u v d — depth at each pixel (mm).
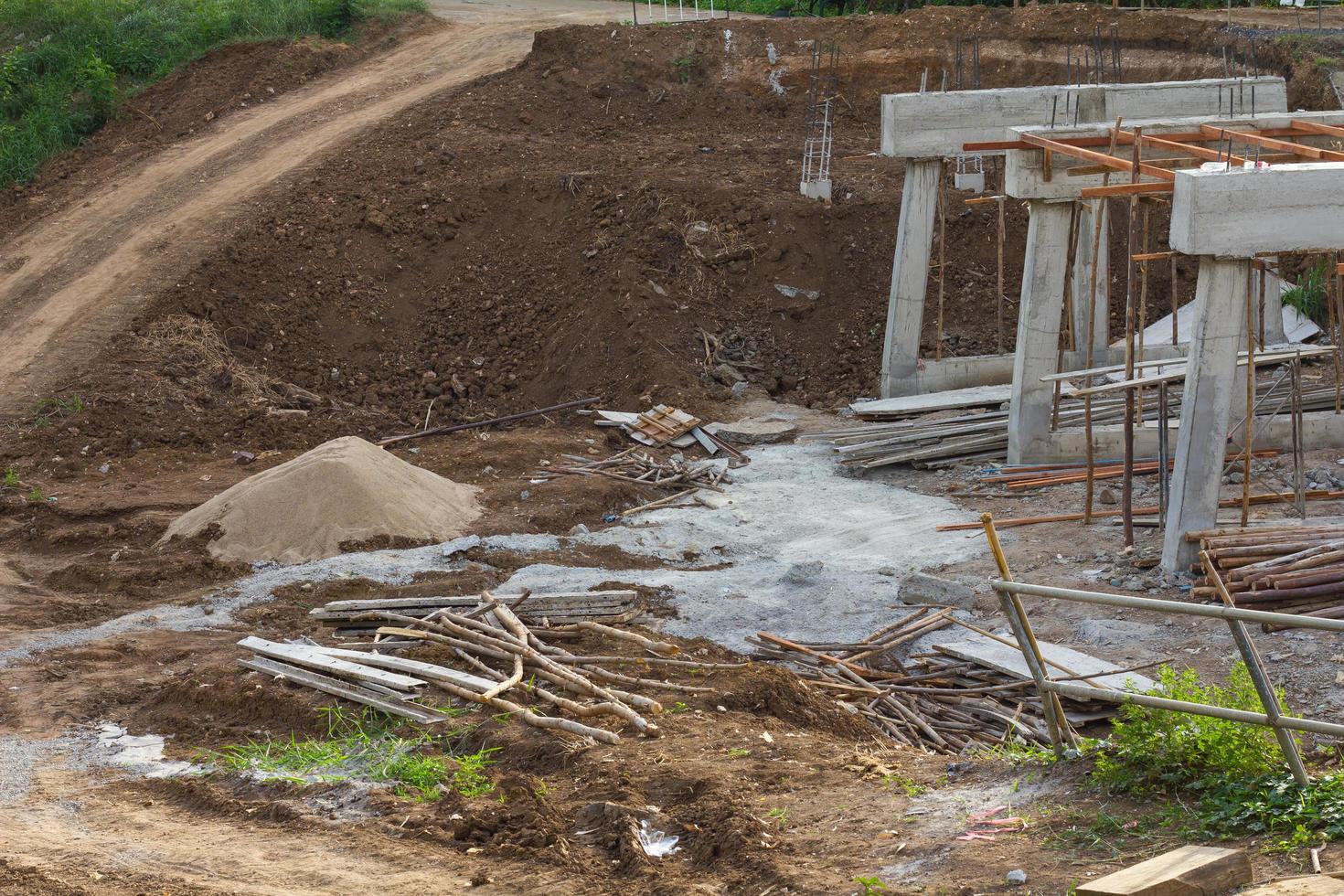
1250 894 5598
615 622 12898
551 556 15406
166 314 23594
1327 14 30078
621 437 20734
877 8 38250
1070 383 19281
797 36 33188
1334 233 12984
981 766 8398
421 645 12070
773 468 19078
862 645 12359
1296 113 17391
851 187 26578
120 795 9609
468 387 23734
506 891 7316
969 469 18312
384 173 28016
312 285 25156
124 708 11609
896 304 21406
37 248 27000
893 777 8523
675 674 11398
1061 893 6184
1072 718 10648
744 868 7219
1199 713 6930
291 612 13898
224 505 16453
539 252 26016
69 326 23344
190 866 8070
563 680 10891
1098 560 14227
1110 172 17250
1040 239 17453
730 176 27188
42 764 10328
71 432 20406
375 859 7988
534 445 20031
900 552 15141
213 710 11297
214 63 35312
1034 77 30891
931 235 21125
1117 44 30062
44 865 8172
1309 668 10930
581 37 33062
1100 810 7094
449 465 19172
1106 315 21656
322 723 10719
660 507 17516
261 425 21234
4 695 11906
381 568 15070
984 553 14820
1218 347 13195
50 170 32125
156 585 15164
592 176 27078
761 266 25016
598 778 8938
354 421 22062
